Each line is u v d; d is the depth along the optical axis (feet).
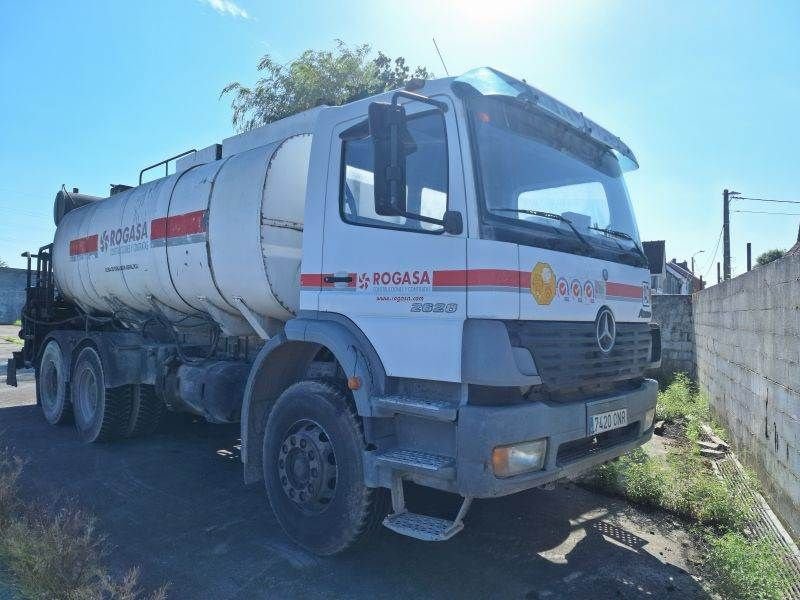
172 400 21.35
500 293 11.20
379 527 13.53
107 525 15.70
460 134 11.98
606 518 16.65
